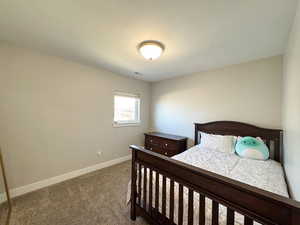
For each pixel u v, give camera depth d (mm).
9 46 1803
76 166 2502
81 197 1871
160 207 1319
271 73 2148
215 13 1211
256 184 1317
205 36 1583
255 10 1167
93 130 2736
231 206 777
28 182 1979
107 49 1942
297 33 1120
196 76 3008
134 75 3256
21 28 1479
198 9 1168
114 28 1460
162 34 1552
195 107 3023
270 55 2098
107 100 2957
